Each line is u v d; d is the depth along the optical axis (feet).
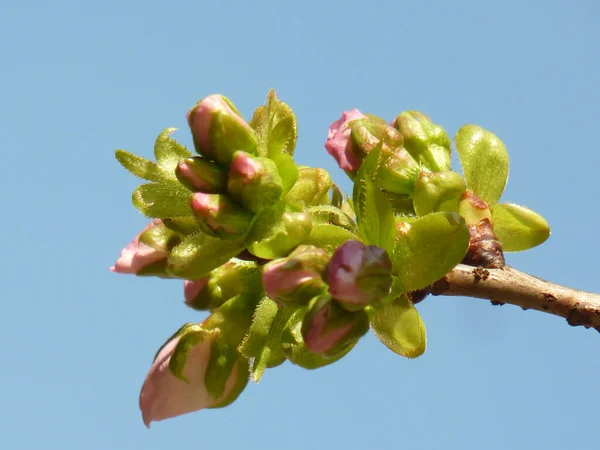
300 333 1.14
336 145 1.24
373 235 1.14
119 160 1.16
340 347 1.12
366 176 1.13
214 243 1.15
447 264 1.12
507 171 1.23
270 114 1.16
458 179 1.20
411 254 1.13
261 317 1.15
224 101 1.15
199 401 1.18
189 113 1.15
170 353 1.18
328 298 1.12
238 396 1.18
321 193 1.17
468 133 1.23
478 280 1.17
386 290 1.11
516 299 1.17
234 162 1.14
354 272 1.11
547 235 1.21
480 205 1.20
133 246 1.18
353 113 1.25
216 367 1.17
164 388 1.18
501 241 1.22
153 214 1.16
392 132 1.23
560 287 1.18
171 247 1.17
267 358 1.14
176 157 1.17
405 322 1.13
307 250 1.13
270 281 1.12
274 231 1.14
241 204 1.14
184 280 1.19
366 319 1.12
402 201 1.23
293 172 1.15
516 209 1.22
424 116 1.24
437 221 1.12
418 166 1.22
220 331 1.18
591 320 1.17
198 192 1.14
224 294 1.18
